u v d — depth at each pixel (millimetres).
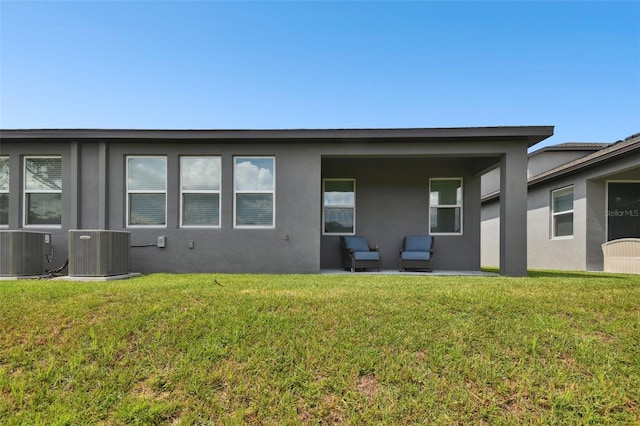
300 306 4023
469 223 9875
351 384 2736
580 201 10578
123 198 8266
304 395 2641
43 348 3176
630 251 9320
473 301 4203
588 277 7375
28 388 2707
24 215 8273
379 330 3449
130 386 2742
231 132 7988
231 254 8219
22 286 5254
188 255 8203
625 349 3143
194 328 3451
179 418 2439
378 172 10062
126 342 3242
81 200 8234
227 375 2826
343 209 10117
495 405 2533
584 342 3229
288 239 8234
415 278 6727
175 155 8297
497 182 15773
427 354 3088
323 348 3148
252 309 3891
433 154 8117
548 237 12078
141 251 8180
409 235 9914
